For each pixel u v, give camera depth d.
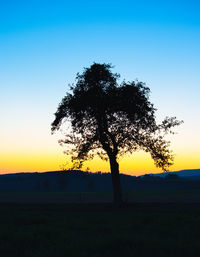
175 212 35.66
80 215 33.28
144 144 43.78
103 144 43.41
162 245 16.25
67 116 44.38
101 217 30.08
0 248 16.30
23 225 25.64
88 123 43.75
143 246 16.17
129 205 45.16
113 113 43.25
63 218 29.80
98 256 14.28
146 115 43.16
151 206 43.53
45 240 17.94
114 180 43.50
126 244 16.38
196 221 25.41
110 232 21.00
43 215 32.62
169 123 44.06
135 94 42.84
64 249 15.31
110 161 43.75
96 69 43.72
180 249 15.47
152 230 21.62
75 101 42.81
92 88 43.12
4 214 34.47
